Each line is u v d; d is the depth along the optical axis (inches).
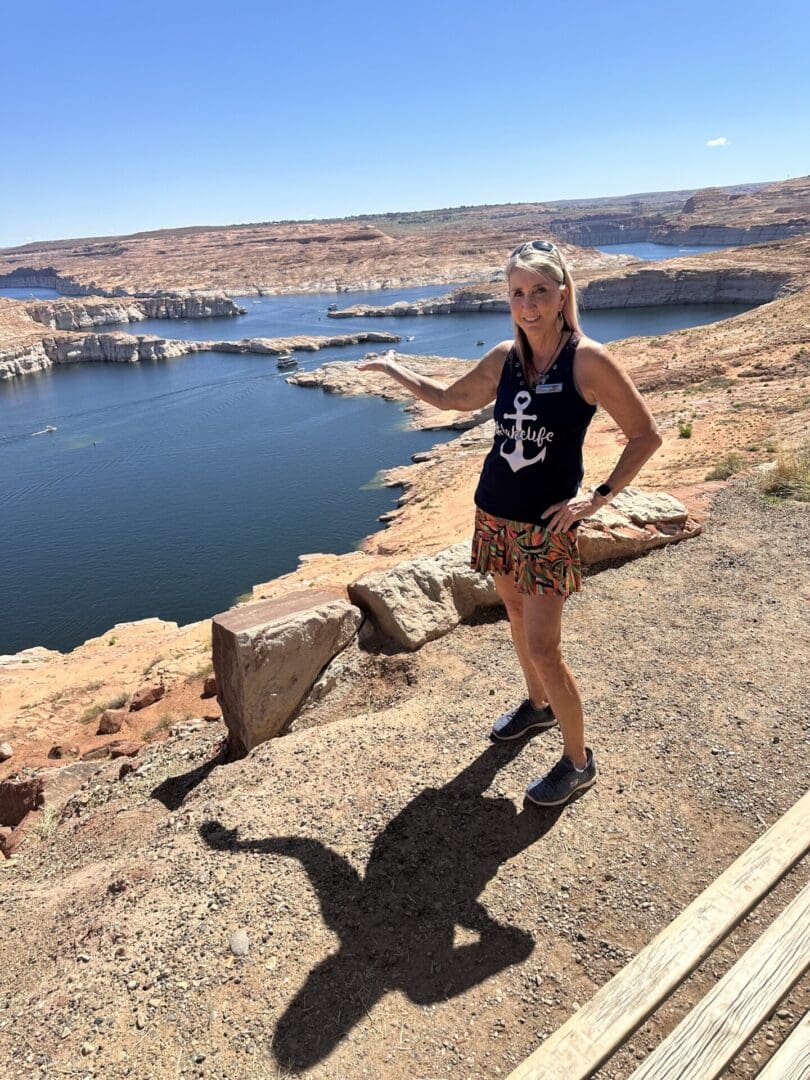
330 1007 97.7
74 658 808.9
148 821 177.0
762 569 233.6
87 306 6205.7
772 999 72.9
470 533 912.9
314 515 1540.4
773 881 84.7
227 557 1387.8
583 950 103.9
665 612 209.0
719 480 367.6
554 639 118.0
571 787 130.0
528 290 101.9
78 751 359.6
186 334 5128.0
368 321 5123.0
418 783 142.6
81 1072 91.8
